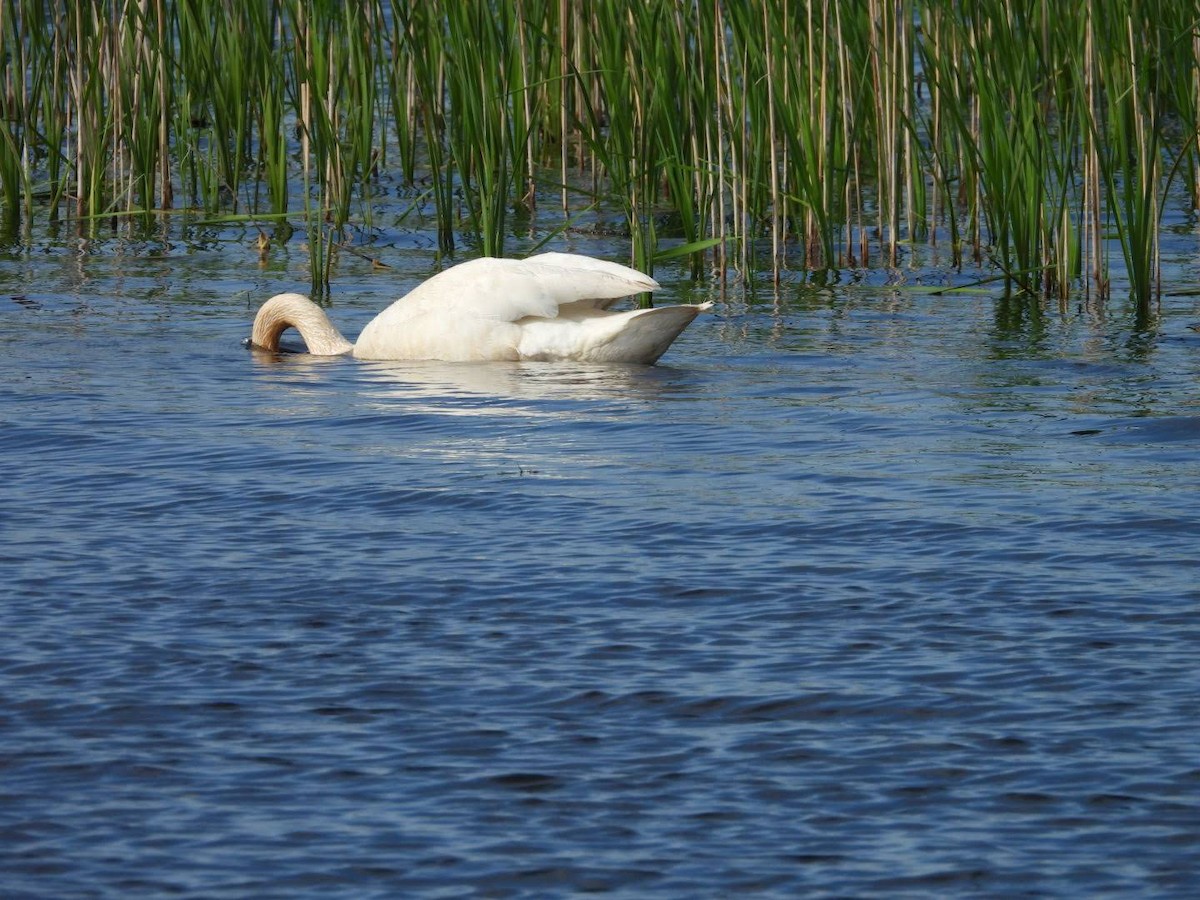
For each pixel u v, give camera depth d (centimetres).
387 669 823
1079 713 762
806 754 729
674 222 2436
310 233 2022
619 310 1911
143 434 1301
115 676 815
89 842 658
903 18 2202
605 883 627
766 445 1245
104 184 2639
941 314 1839
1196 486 1107
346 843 657
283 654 843
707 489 1123
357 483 1149
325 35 2420
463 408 1378
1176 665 812
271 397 1438
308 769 718
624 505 1089
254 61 2509
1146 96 1847
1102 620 873
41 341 1692
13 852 650
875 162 2477
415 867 639
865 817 674
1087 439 1247
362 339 1638
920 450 1223
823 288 2022
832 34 2278
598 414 1348
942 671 812
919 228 2353
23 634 869
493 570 966
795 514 1062
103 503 1112
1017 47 2008
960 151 2472
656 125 2158
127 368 1570
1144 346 1633
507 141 2470
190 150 2606
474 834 663
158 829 668
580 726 759
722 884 625
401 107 2691
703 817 675
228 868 638
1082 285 2006
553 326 1574
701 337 1706
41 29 2531
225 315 1861
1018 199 1933
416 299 1620
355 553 1001
